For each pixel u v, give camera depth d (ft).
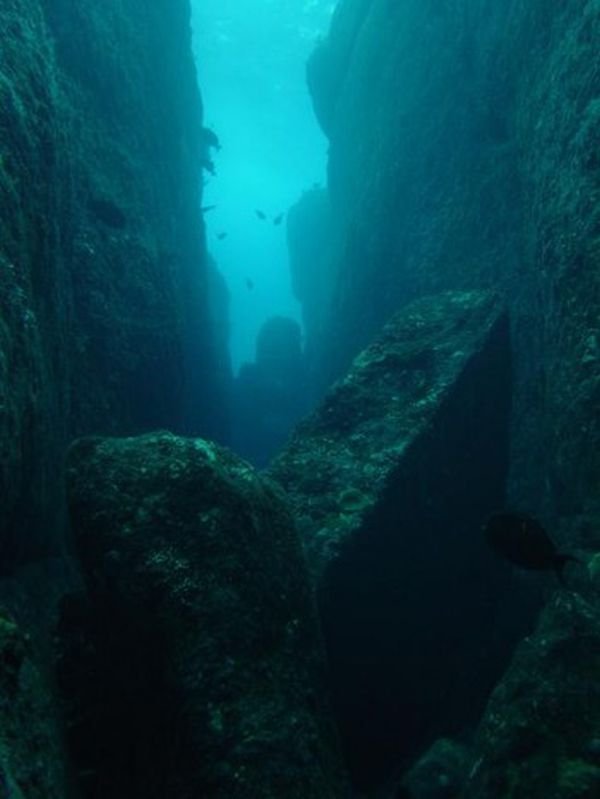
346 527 20.80
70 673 14.30
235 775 11.28
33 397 16.60
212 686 12.06
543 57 27.71
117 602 13.25
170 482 14.14
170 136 45.98
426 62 43.73
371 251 47.03
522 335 29.07
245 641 12.72
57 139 21.74
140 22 42.14
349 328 51.57
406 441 23.06
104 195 32.76
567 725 13.14
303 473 23.36
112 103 36.37
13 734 9.09
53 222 20.61
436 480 23.76
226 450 15.70
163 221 39.93
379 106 50.65
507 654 23.52
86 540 13.80
